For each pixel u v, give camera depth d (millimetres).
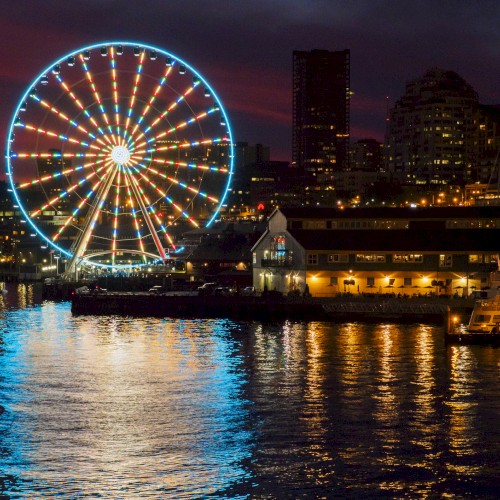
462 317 131750
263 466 59312
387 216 158500
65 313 161875
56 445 63625
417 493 54938
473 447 63031
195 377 87188
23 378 87125
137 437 65500
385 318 133625
